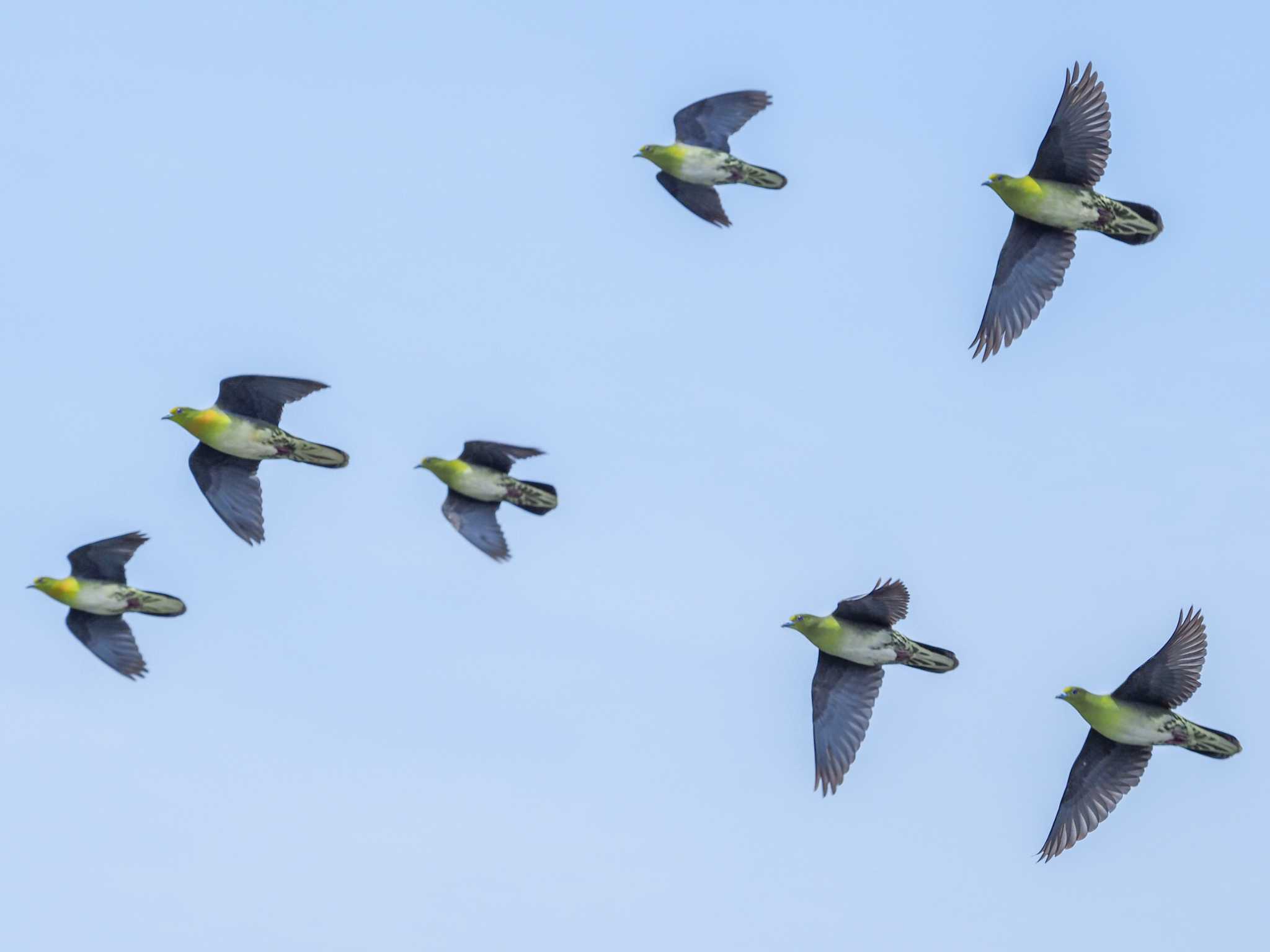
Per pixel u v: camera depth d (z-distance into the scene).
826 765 21.73
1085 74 21.08
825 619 21.59
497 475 24.06
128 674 23.67
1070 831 20.77
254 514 23.91
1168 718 20.36
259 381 23.70
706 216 26.02
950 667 21.52
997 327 21.98
